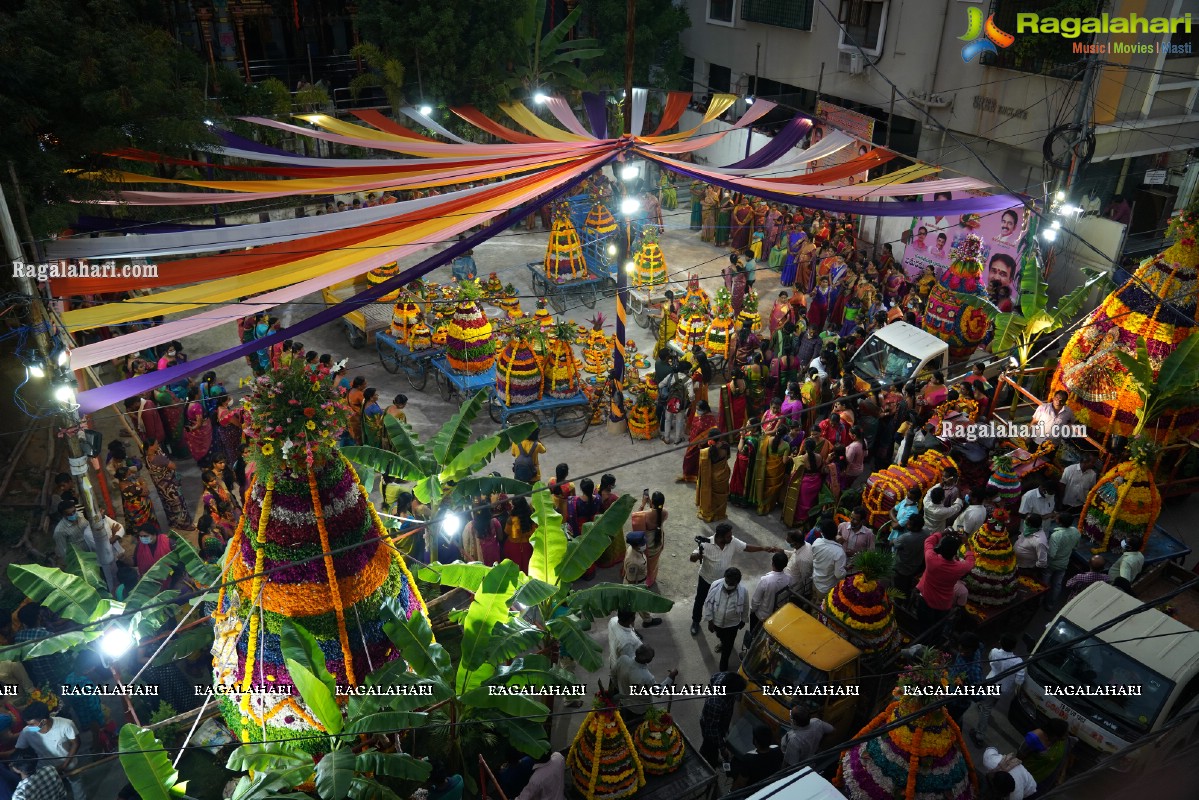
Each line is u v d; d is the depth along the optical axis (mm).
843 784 7707
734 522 13422
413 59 24688
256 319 17297
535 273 21000
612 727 8016
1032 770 8547
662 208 28078
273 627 7547
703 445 13508
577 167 14789
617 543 12070
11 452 13969
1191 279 12789
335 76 29500
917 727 7277
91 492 10297
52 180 11547
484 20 24734
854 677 9031
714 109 21906
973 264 18312
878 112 25281
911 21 22234
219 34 24594
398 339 17281
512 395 15219
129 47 12680
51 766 8062
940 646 10094
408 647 7707
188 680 9688
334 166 16516
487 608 8070
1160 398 12609
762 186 15281
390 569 7988
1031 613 11062
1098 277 15039
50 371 9734
